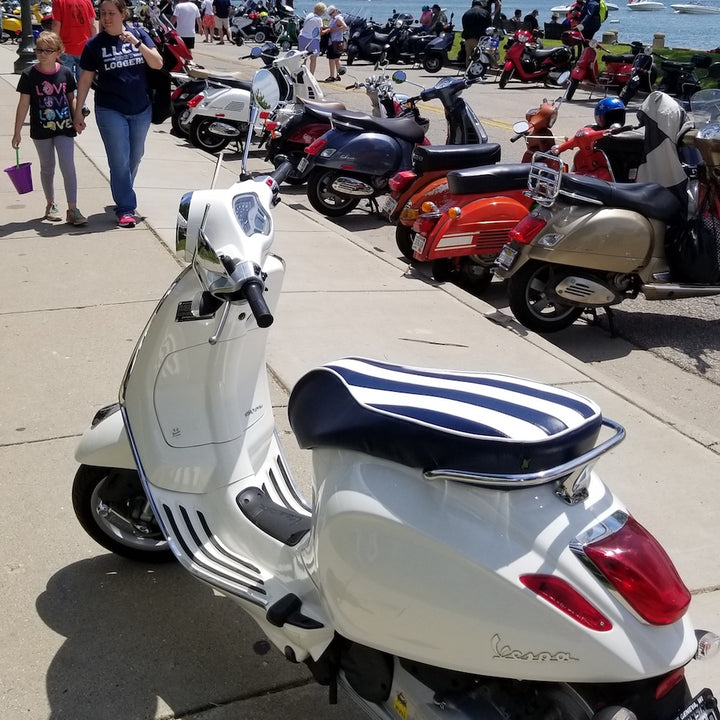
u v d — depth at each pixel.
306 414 2.38
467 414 2.13
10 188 9.26
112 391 4.85
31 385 4.89
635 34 45.56
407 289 6.96
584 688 2.11
